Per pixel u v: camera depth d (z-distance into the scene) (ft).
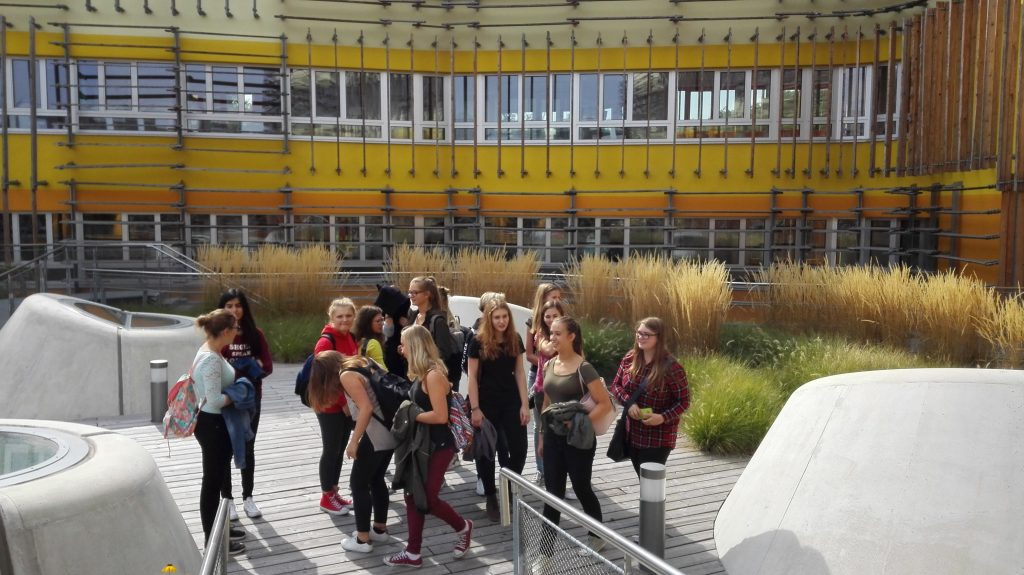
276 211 58.18
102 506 11.85
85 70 55.67
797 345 31.22
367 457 16.02
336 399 17.48
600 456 23.25
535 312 18.74
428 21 59.26
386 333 19.26
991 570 10.82
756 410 23.86
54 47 54.85
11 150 55.06
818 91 57.11
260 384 18.04
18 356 29.07
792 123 57.57
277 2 57.52
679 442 24.30
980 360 29.71
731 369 28.58
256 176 58.03
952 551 11.23
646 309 35.91
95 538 11.62
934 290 31.55
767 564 13.46
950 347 30.53
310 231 59.11
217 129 57.52
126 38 55.62
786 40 56.95
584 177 59.67
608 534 10.01
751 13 56.90
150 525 12.60
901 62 53.06
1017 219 39.19
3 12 54.19
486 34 59.41
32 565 10.89
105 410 29.04
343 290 50.98
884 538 11.91
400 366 19.08
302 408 29.22
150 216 56.54
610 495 19.75
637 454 16.52
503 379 17.62
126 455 13.41
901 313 32.83
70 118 54.90
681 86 58.59
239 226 58.13
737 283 39.55
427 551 16.29
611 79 59.16
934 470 12.03
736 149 58.18
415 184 60.08
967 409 12.28
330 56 58.49
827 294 36.14
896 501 12.12
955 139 45.27
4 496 11.11
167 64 56.44
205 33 56.29
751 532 14.53
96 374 29.09
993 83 41.29
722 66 57.62
